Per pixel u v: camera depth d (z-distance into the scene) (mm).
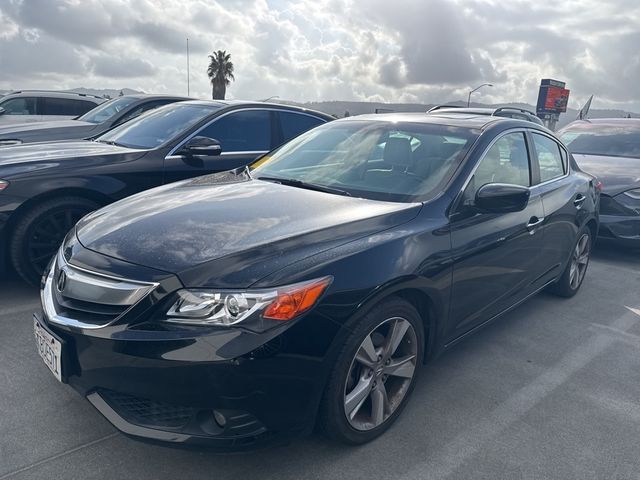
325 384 2393
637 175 6410
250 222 2654
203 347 2121
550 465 2623
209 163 5285
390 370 2771
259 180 3533
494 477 2520
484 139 3492
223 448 2205
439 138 3539
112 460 2494
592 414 3090
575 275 5008
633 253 6895
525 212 3717
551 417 3039
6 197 4090
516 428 2918
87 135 7973
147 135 5367
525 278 3912
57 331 2395
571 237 4590
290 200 3000
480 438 2812
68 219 4398
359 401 2594
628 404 3217
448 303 3008
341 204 2961
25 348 3475
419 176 3260
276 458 2570
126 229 2652
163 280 2232
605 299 5086
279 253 2375
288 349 2229
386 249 2607
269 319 2184
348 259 2459
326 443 2699
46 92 12844
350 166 3520
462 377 3453
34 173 4234
